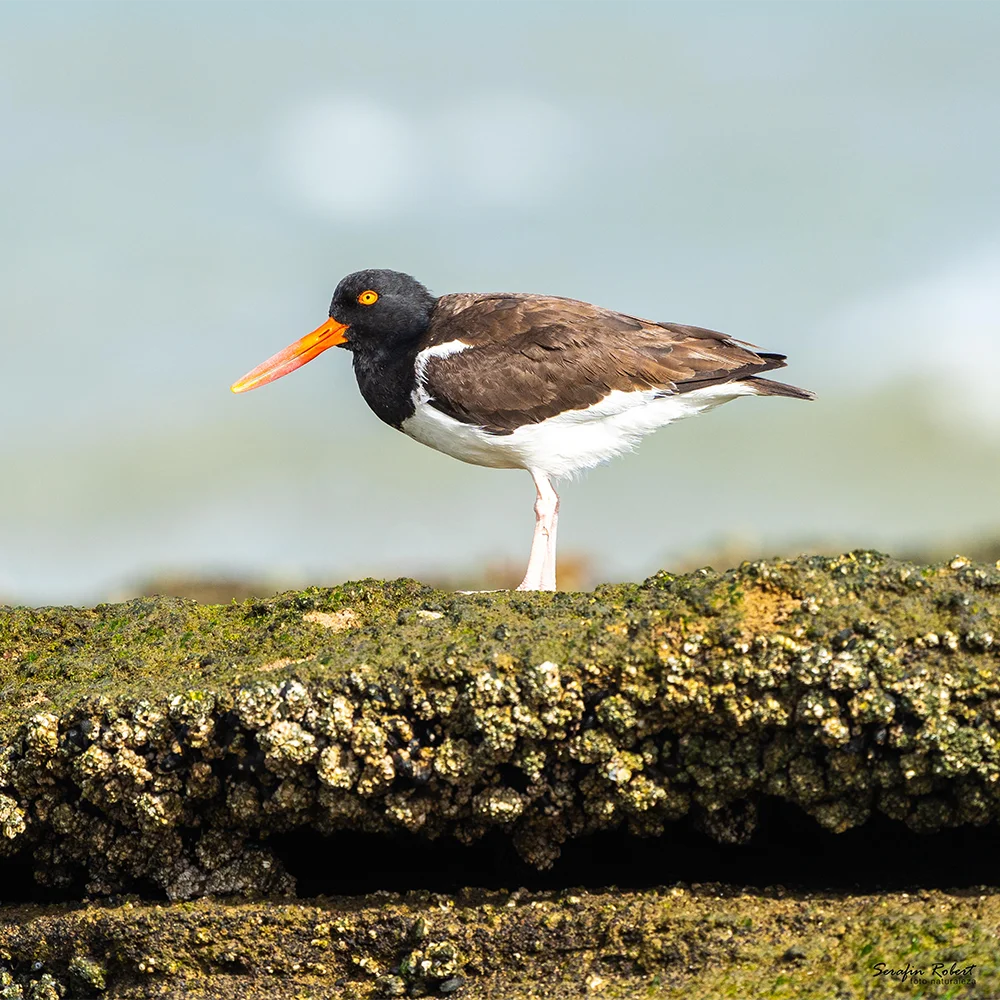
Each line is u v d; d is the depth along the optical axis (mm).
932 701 8812
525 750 9453
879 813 9562
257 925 9859
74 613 11805
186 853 10250
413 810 9719
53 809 10234
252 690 9602
